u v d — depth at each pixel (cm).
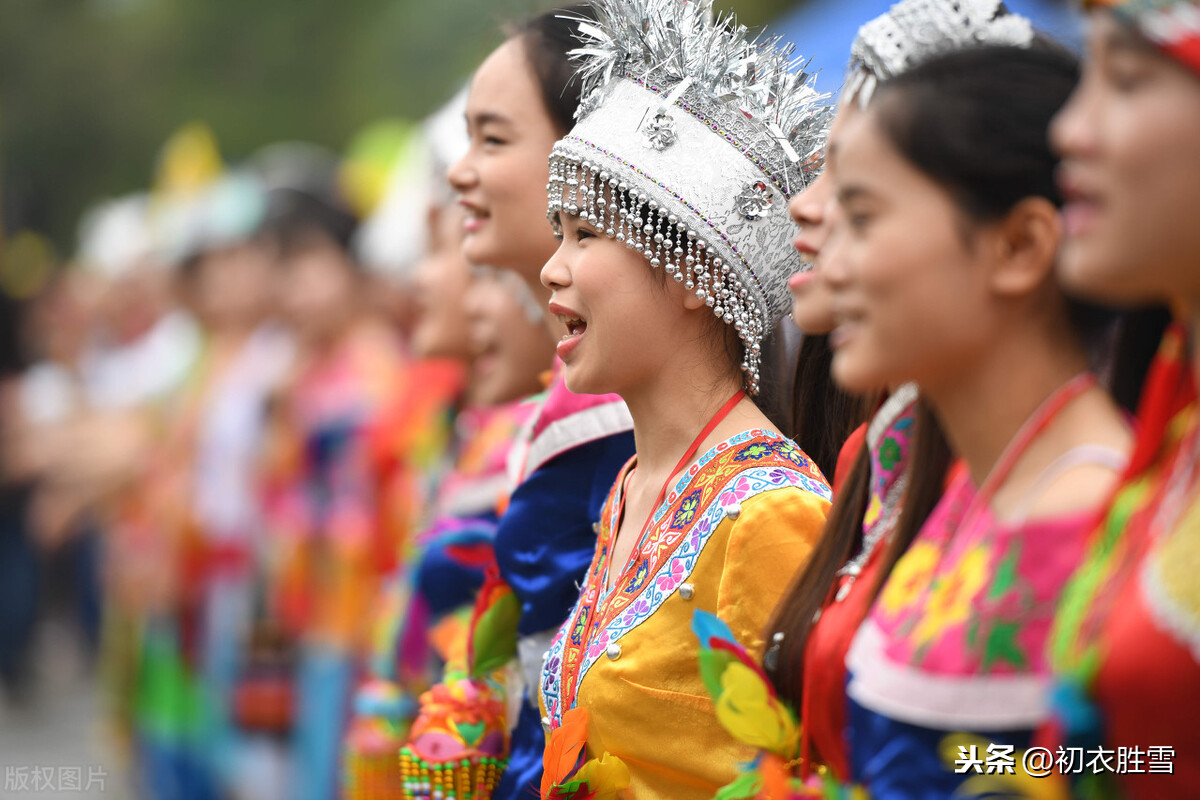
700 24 534
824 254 364
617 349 514
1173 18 285
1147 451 319
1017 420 349
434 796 644
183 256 1689
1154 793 304
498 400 779
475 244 631
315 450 1312
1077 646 314
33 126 6384
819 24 1330
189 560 1534
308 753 1273
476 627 652
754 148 515
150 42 6431
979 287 340
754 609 471
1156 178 292
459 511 771
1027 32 377
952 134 335
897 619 363
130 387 2033
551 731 506
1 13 6556
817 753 416
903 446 418
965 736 333
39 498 2284
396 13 5425
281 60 5997
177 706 1556
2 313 2294
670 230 505
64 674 2600
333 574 1251
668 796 484
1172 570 298
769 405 554
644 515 528
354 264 1426
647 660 486
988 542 343
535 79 610
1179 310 317
